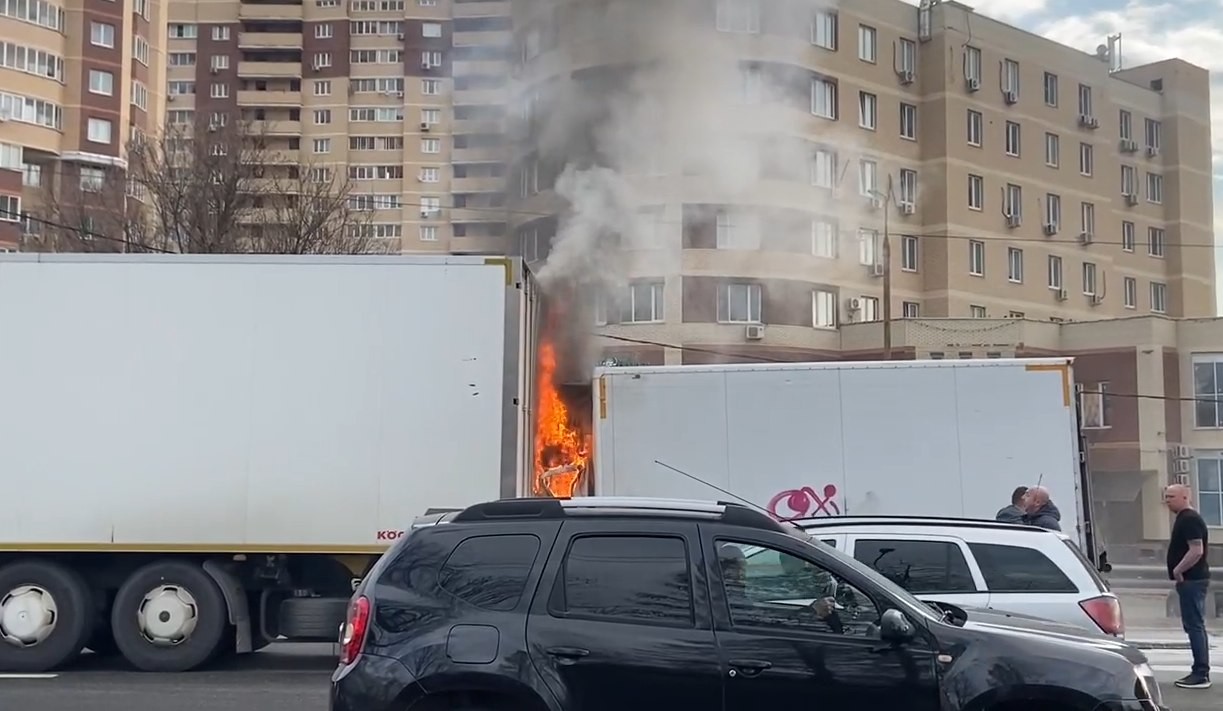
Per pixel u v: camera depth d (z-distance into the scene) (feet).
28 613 31.78
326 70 247.91
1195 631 31.27
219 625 31.96
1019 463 40.86
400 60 246.88
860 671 16.34
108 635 34.63
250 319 32.60
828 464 41.60
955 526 25.05
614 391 42.70
